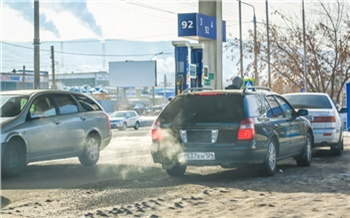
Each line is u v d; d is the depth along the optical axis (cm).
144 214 1301
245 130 1831
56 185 1819
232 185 1742
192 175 2023
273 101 2103
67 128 2239
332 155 2861
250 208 1345
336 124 2767
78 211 1373
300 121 2267
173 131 1898
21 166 2033
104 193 1620
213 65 4956
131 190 1667
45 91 2227
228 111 1870
